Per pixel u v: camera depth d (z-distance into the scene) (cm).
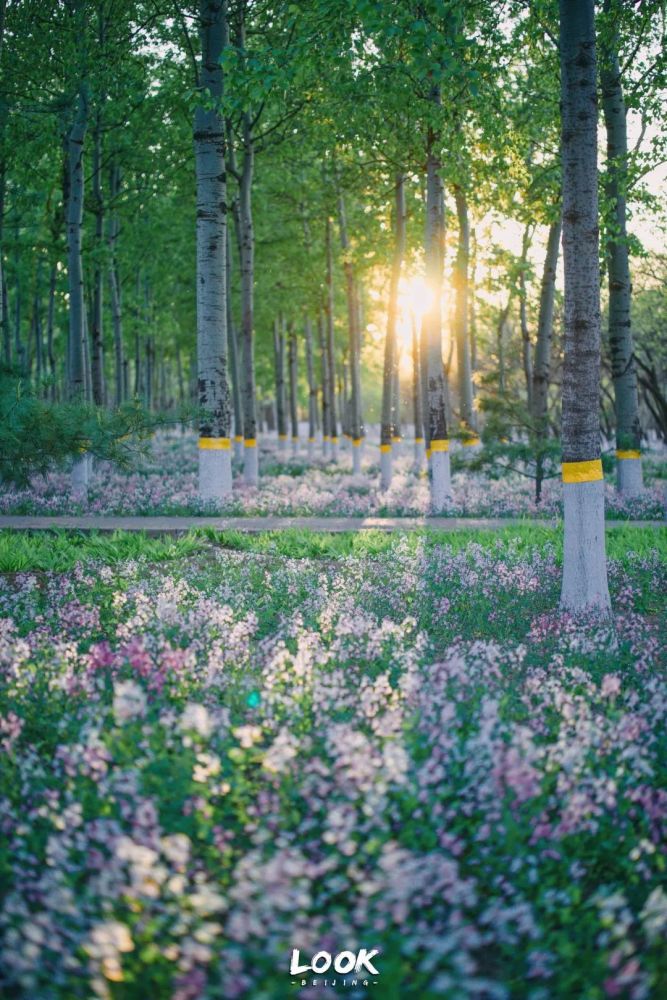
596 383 945
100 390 2688
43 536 1490
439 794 429
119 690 466
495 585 1069
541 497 2025
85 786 448
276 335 4772
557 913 381
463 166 1734
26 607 920
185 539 1436
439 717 524
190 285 3744
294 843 420
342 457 4262
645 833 441
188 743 450
